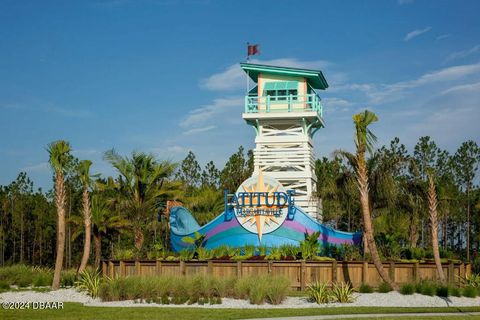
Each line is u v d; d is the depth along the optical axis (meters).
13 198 87.06
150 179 47.97
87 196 43.59
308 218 45.88
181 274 38.66
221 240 46.84
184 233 48.56
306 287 37.22
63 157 39.28
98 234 48.25
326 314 26.62
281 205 46.09
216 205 59.59
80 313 27.14
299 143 52.50
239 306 29.91
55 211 82.50
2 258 80.56
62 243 38.91
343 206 53.34
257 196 46.47
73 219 51.62
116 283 32.97
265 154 52.25
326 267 37.62
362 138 36.66
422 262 38.47
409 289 33.66
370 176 41.59
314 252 39.66
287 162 51.94
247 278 33.03
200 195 60.59
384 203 43.03
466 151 77.62
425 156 77.69
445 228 73.25
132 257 43.19
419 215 42.66
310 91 55.50
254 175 51.88
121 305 30.83
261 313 26.80
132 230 49.88
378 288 35.59
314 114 51.72
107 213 48.09
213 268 38.50
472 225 79.19
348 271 37.56
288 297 33.28
